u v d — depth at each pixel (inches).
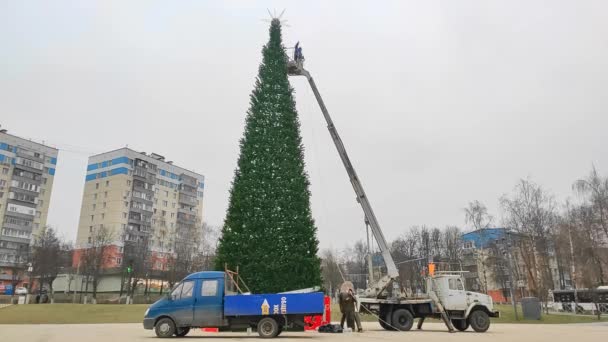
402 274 3102.9
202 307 673.0
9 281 3324.3
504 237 2080.5
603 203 2060.8
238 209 948.0
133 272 2915.8
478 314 920.3
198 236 3533.5
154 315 667.4
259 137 1004.6
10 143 3548.2
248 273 889.5
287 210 938.7
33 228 3604.8
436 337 676.1
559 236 2196.1
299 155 1020.5
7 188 3479.3
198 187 4633.4
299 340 601.9
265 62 1104.2
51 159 3850.9
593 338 653.3
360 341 581.6
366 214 1046.4
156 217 4040.4
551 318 1672.0
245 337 679.7
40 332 709.3
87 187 3964.1
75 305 1656.0
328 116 1114.7
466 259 3378.4
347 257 3850.9
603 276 2279.8
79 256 3627.0
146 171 4023.1
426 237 3499.0
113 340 571.8
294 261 901.8
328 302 834.2
